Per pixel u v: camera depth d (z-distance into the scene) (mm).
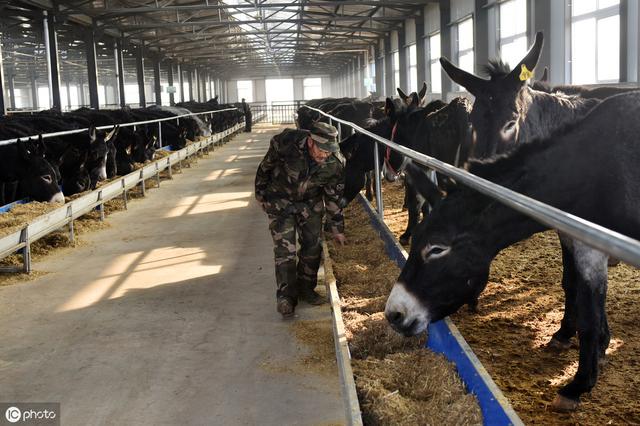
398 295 3002
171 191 11500
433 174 6125
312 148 4555
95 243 7355
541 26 11961
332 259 5438
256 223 8383
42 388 3686
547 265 5688
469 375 2881
